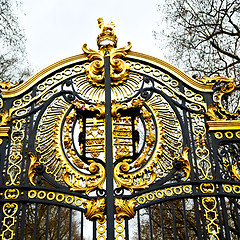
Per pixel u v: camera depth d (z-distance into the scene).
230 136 5.07
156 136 4.98
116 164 4.83
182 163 4.84
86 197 4.64
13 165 4.85
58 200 4.62
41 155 4.88
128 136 5.02
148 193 4.69
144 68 5.48
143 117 5.09
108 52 5.59
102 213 4.54
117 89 5.36
